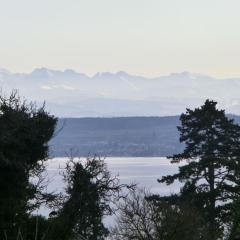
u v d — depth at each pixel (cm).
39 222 8212
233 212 10144
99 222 10600
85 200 8994
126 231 9962
